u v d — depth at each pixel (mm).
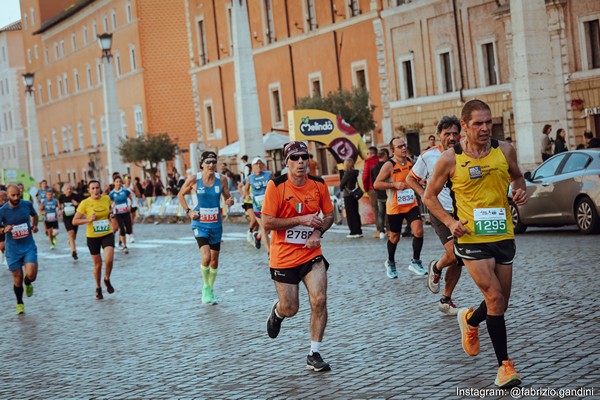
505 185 10547
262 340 14844
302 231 12375
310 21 70438
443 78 58469
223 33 81625
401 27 61156
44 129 134125
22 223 21266
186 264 29406
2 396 12719
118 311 20094
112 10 102688
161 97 96688
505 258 10531
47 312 21156
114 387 12555
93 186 22500
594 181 26250
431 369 11531
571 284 17047
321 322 12266
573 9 48688
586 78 48406
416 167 15758
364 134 60969
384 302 17375
